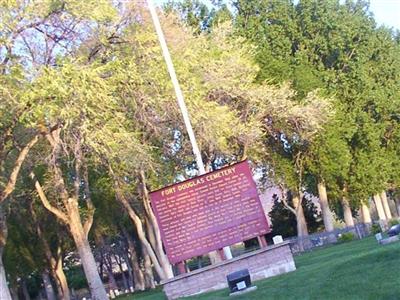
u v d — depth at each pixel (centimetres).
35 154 2812
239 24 4500
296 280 1527
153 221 3347
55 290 5456
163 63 2522
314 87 4197
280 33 4484
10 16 2123
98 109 2253
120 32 2494
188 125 2288
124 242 5759
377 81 4959
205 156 3462
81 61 2281
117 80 2403
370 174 4522
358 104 4506
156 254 3656
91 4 2203
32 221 4084
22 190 3316
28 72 2161
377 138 4550
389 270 1268
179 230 1869
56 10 2200
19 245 4203
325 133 4247
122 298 3888
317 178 4509
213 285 1852
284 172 4431
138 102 2580
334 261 1806
